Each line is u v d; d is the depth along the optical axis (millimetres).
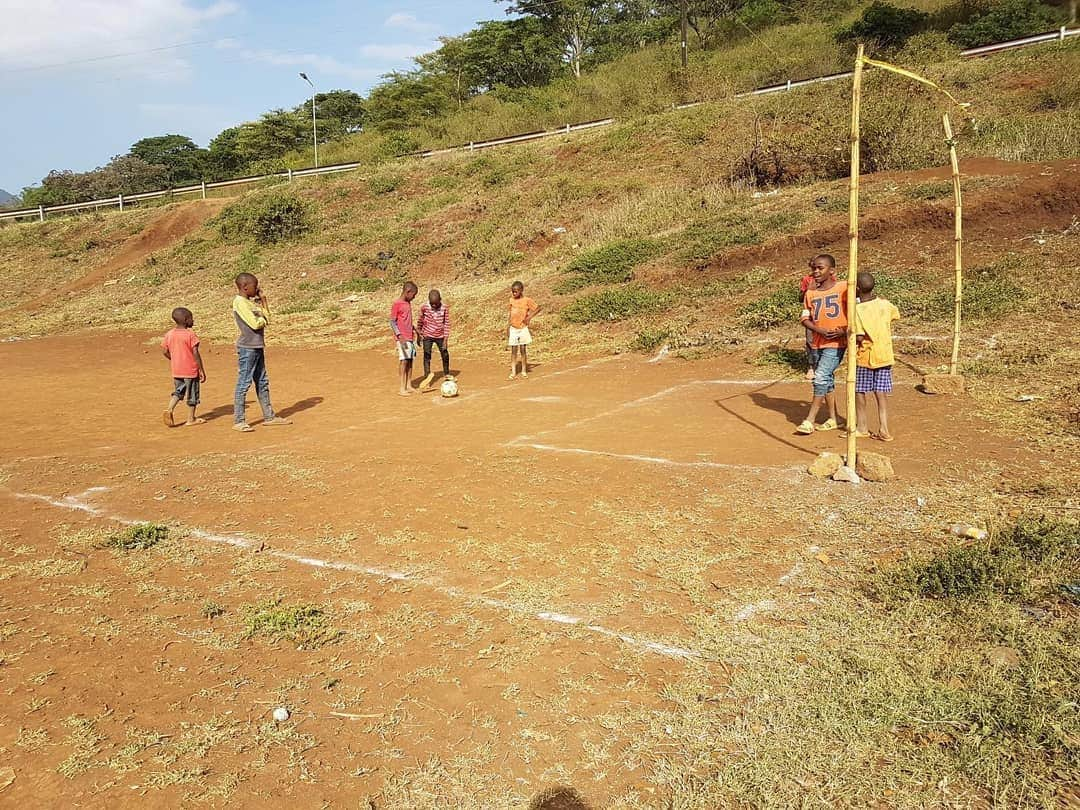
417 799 2705
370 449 7395
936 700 3025
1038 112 18234
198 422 9375
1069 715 2875
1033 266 11188
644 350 12258
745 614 3863
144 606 4207
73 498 6176
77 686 3430
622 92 33094
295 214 26516
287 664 3590
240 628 3936
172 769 2871
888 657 3357
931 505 5086
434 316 10828
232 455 7395
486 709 3209
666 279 14883
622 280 15555
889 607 3822
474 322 15961
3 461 7465
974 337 9594
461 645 3707
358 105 55094
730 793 2666
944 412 7250
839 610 3812
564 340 13664
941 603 3783
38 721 3176
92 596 4344
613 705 3205
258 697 3332
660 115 26469
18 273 28812
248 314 8531
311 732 3088
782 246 14250
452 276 20469
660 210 18781
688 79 28953
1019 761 2693
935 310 10602
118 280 26641
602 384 10352
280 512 5645
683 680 3348
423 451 7199
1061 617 3572
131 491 6285
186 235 29094
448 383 10250
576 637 3740
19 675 3520
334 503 5785
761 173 18938
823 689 3186
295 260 24266
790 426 7383
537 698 3270
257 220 26188
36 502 6098
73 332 20438
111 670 3564
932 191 13820
